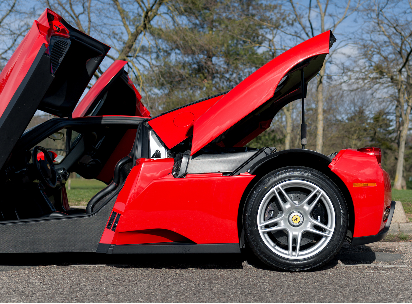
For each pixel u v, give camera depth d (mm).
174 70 14148
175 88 14555
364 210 2625
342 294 2139
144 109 4094
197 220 2609
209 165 2699
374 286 2291
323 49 2660
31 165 3107
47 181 3158
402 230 4070
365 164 2688
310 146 28641
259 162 2645
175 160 2738
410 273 2598
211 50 15648
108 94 3779
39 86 2711
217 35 15695
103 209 2744
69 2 12156
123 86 3744
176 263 2930
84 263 2957
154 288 2283
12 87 2707
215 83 16234
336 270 2672
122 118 3506
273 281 2406
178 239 2652
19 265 2904
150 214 2605
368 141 38844
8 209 3000
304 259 2605
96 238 2703
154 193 2605
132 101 3879
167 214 2602
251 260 2994
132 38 13406
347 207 2660
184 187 2609
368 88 18891
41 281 2459
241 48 16312
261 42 16453
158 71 13586
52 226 2744
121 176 2924
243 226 2662
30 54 2689
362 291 2193
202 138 2717
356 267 2762
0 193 2988
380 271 2648
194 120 3043
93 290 2252
